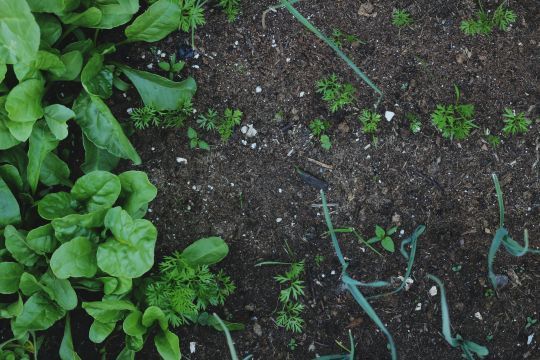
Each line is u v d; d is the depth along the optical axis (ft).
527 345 3.63
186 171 3.59
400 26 3.61
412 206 3.63
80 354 3.55
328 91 3.59
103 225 3.36
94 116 3.42
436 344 3.62
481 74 3.63
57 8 3.27
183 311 3.47
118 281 3.35
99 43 3.54
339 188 3.62
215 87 3.59
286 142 3.61
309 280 3.63
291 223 3.62
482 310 3.64
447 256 3.64
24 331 3.31
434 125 3.61
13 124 3.26
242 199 3.61
